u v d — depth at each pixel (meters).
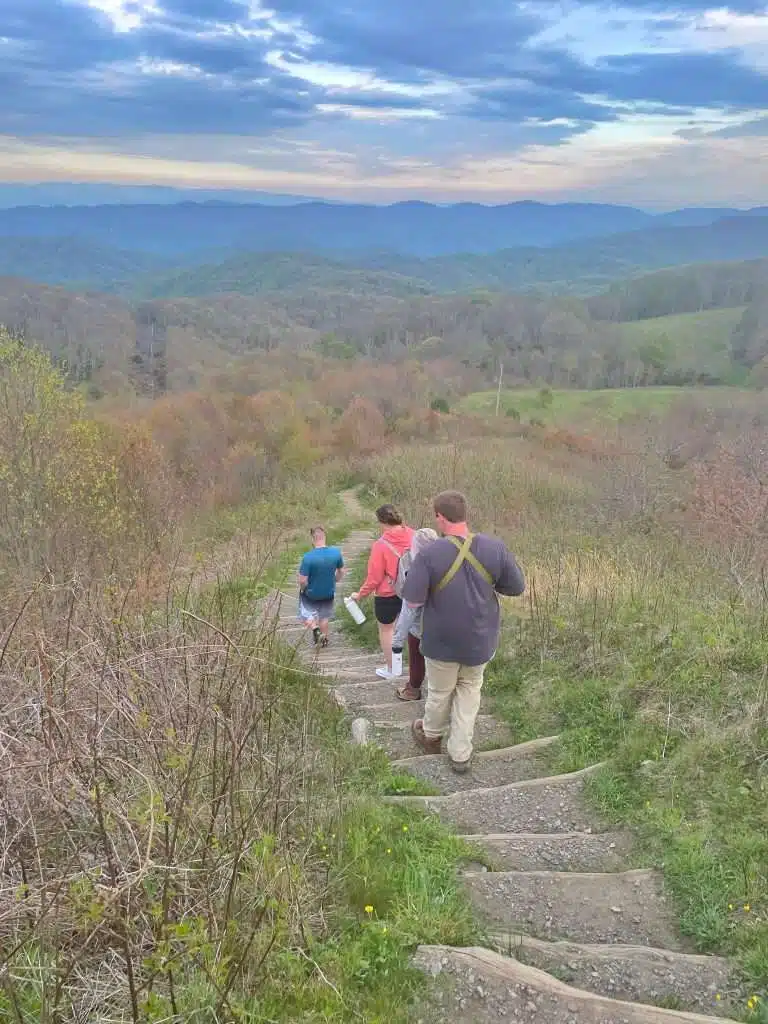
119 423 16.47
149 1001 2.08
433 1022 2.51
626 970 2.78
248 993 2.39
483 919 3.12
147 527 12.13
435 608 4.46
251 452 34.12
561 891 3.32
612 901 3.25
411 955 2.79
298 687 5.57
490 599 4.43
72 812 2.56
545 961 2.84
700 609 6.24
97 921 2.15
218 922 2.57
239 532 16.30
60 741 2.64
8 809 2.44
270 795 3.24
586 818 4.02
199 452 32.41
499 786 4.50
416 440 47.53
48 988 2.27
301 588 8.07
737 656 5.05
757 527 12.41
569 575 7.94
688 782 4.02
